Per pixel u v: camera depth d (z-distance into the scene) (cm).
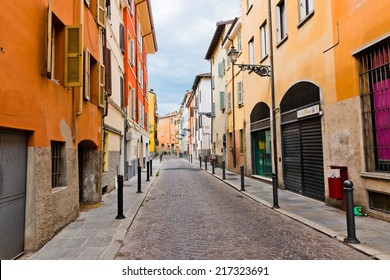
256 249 511
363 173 698
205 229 644
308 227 646
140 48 2294
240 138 1923
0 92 403
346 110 764
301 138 1042
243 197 1077
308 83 964
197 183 1545
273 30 1263
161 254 495
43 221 528
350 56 745
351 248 504
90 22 856
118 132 1366
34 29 505
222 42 2373
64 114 652
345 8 762
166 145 9825
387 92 652
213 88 2947
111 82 1190
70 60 650
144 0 2027
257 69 1254
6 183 440
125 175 1609
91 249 511
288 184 1166
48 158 554
